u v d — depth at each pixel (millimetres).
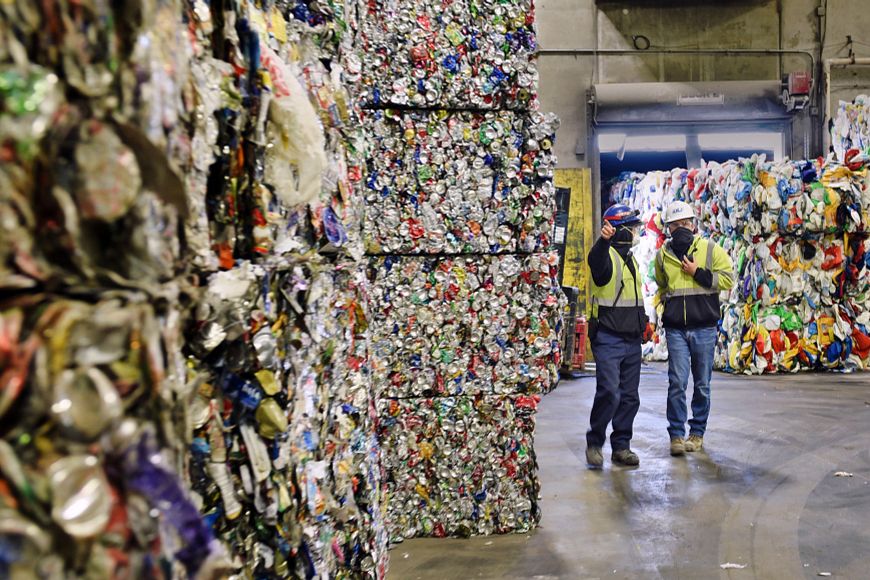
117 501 716
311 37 2115
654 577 3721
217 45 1405
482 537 4301
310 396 1812
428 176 4207
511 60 4184
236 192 1454
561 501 4965
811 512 4680
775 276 10141
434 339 4281
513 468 4336
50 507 663
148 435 758
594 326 5746
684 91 13273
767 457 5988
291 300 1651
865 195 10086
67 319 708
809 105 13906
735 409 7855
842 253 10180
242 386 1408
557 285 4320
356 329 2695
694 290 6074
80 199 755
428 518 4305
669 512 4715
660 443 6566
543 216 4266
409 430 4277
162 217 878
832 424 7055
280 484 1511
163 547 754
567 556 3988
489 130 4227
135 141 810
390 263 4266
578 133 13766
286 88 1563
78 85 780
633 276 5727
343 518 2168
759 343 10148
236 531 1402
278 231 1639
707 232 11125
